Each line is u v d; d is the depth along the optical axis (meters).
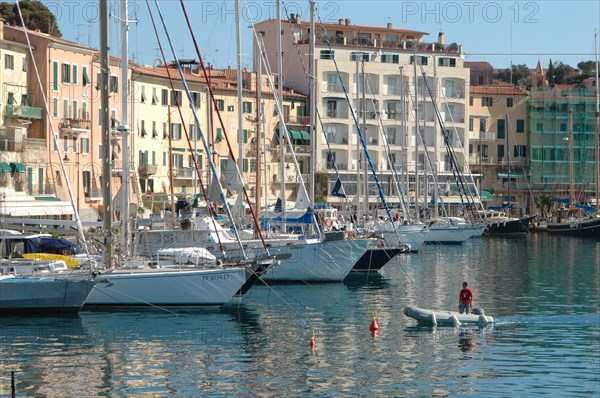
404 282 87.25
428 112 196.75
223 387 47.34
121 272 64.50
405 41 196.62
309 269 81.56
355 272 93.25
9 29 125.31
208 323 62.44
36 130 125.31
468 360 52.97
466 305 65.19
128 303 64.81
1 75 119.94
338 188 106.06
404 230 122.06
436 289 82.62
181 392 46.53
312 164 91.00
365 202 120.19
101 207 131.12
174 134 153.25
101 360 52.44
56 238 71.94
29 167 120.81
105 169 64.19
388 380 48.75
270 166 171.25
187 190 156.12
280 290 78.50
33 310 63.12
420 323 63.84
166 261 68.44
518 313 69.06
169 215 108.25
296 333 60.16
